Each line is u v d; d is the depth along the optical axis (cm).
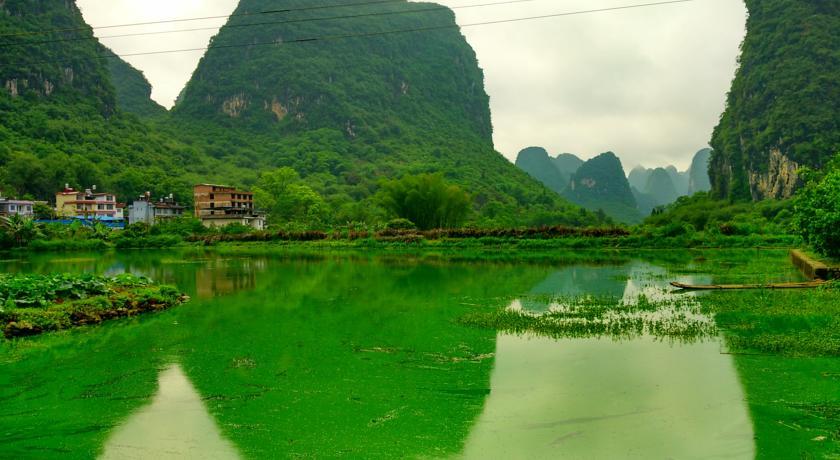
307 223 7694
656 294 1767
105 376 973
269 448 674
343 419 760
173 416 784
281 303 1725
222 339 1234
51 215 7250
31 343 1218
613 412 771
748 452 647
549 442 680
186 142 15825
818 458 629
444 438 695
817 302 1448
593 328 1268
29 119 10550
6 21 11631
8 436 726
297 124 17662
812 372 912
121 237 5750
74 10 13662
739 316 1350
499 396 841
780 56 11600
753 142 11606
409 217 6262
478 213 9994
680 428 717
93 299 1509
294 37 19325
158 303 1652
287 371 981
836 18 11269
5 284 1468
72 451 679
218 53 19775
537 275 2416
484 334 1240
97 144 11206
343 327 1341
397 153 16750
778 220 6034
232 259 3791
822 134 10131
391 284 2169
